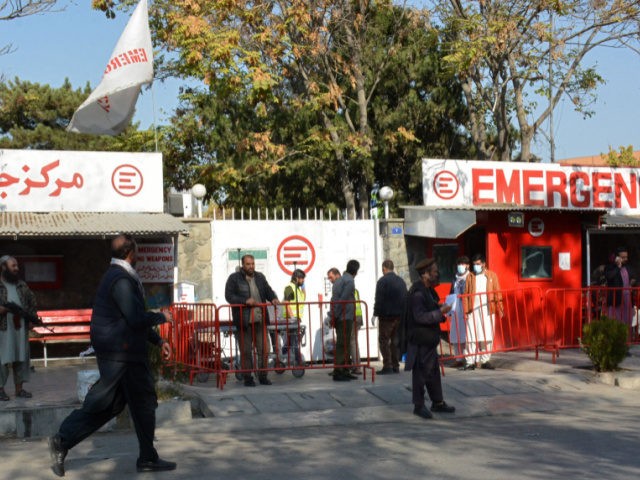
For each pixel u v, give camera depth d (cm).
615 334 1224
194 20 1897
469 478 677
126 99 1552
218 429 928
